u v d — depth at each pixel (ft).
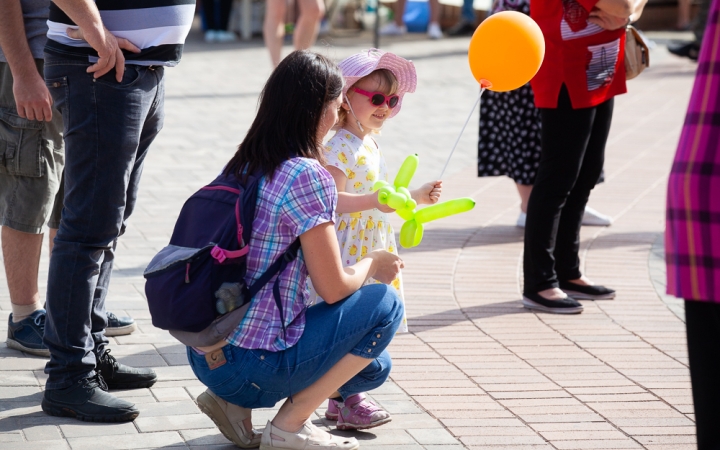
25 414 16.80
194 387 18.43
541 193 23.36
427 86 57.31
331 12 78.07
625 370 20.08
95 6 15.42
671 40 75.36
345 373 15.03
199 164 37.65
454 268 27.27
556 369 20.06
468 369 19.90
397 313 15.07
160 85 17.52
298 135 14.65
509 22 17.10
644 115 49.85
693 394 12.62
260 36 78.33
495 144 30.35
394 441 16.39
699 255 11.69
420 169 38.37
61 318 16.47
